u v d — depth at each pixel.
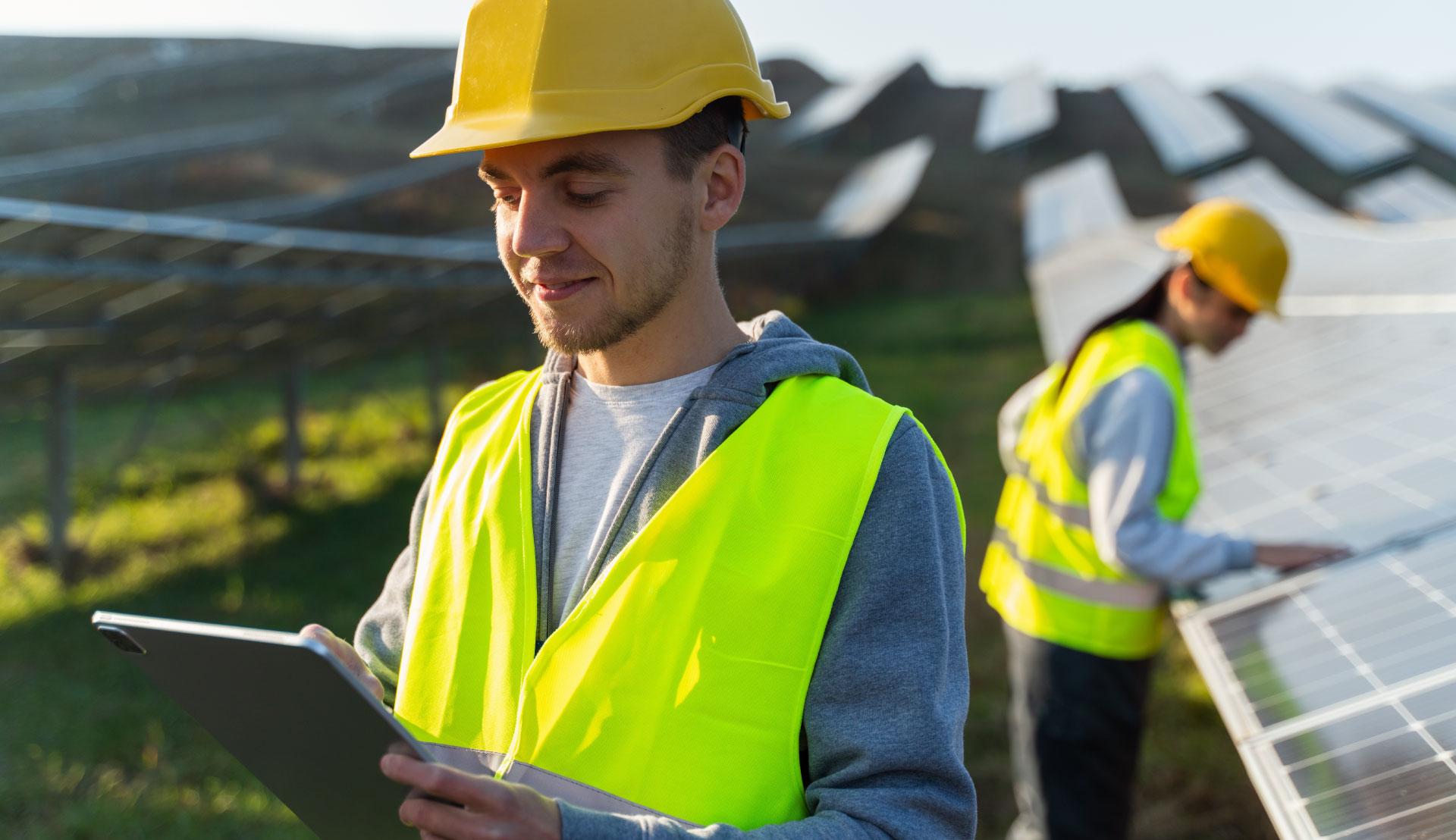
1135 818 4.23
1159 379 2.92
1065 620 3.11
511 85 1.27
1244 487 3.95
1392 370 4.49
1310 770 1.93
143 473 10.88
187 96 30.31
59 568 8.04
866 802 1.18
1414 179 17.66
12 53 32.72
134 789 4.79
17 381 8.23
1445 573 2.39
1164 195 27.36
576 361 1.49
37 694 5.80
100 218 5.78
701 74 1.29
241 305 8.43
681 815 1.20
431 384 12.34
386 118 31.58
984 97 40.09
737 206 1.38
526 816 1.01
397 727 0.98
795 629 1.24
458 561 1.44
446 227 22.69
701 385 1.37
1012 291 22.00
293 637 0.93
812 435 1.31
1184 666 5.53
